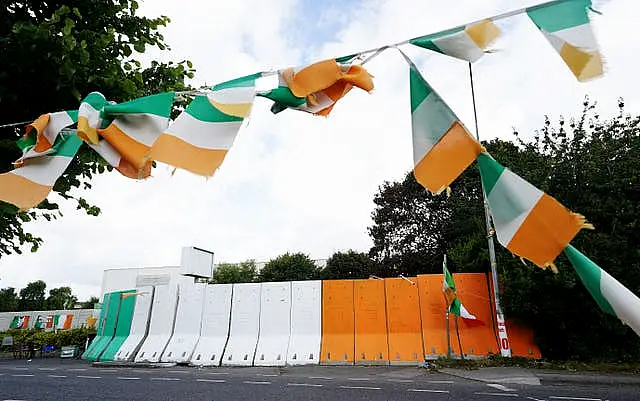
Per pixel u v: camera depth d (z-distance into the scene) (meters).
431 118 1.29
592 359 11.23
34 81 2.17
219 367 13.58
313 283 14.86
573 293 11.00
